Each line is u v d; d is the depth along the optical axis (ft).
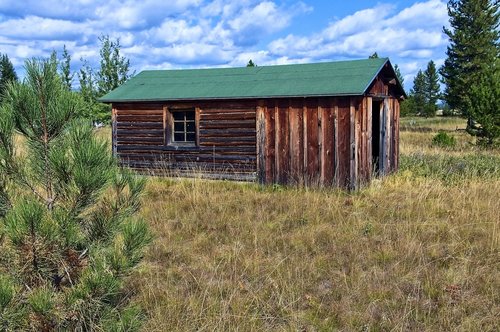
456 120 164.86
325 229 26.66
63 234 11.48
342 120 37.76
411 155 54.19
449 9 127.75
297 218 29.19
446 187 36.35
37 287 11.54
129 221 12.97
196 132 43.62
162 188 39.63
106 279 11.75
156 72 50.90
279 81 42.14
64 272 12.44
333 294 18.69
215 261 22.06
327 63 44.14
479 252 22.68
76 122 12.68
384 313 17.02
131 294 18.37
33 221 10.67
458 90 125.90
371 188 36.91
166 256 23.27
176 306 17.12
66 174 12.01
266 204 33.14
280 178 40.47
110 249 12.84
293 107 39.63
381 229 26.76
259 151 41.11
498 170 43.91
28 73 12.42
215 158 43.09
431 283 19.27
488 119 69.41
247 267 20.94
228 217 29.73
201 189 37.99
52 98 12.55
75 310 11.79
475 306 17.39
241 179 42.14
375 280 19.56
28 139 12.47
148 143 45.60
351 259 22.20
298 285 19.11
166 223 28.53
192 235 26.53
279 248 24.13
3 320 10.52
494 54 124.06
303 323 16.47
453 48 125.90
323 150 38.60
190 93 43.52
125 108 46.34
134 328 12.87
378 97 41.37
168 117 44.73
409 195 33.17
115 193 13.35
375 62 41.34
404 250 22.76
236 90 42.09
